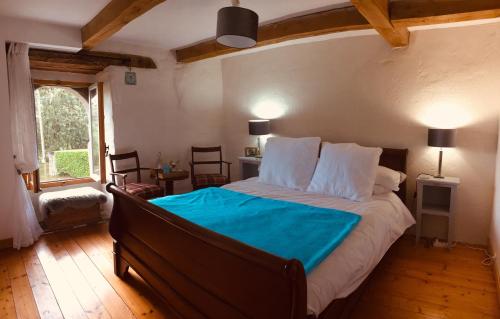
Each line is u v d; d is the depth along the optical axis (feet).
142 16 10.80
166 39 13.84
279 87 15.14
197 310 6.08
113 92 14.34
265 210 8.82
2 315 7.48
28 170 11.84
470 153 10.89
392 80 12.09
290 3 9.85
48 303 7.94
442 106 11.23
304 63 14.17
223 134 17.94
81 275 9.34
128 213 8.49
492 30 10.25
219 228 7.42
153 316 7.38
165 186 15.66
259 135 15.80
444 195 11.51
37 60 12.67
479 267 9.64
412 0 8.75
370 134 12.77
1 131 11.04
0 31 10.73
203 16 10.87
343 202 9.87
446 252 10.68
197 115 17.02
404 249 10.94
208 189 11.68
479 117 10.66
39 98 16.07
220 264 5.48
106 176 15.62
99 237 12.44
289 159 12.17
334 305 5.82
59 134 17.56
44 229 13.15
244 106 16.74
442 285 8.66
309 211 8.73
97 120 15.58
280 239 6.71
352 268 6.36
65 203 12.97
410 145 11.95
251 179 13.60
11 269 9.73
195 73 16.72
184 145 16.84
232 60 16.90
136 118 15.14
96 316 7.40
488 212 10.80
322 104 13.85
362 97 12.81
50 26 11.54
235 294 5.26
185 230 5.75
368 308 7.67
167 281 7.01
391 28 9.66
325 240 6.64
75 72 15.40
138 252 8.17
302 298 4.32
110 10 9.41
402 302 7.89
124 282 8.94
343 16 10.23
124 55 14.57
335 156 11.03
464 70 10.76
